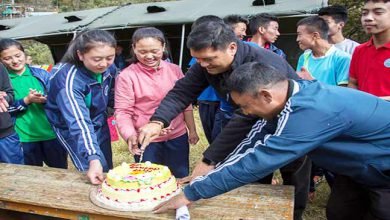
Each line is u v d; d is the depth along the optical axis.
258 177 1.75
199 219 1.90
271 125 2.01
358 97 1.82
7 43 3.22
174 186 2.21
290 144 1.68
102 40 2.38
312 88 1.77
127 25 9.00
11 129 3.13
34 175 2.51
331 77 3.18
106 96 2.83
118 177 2.17
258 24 4.14
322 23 3.23
